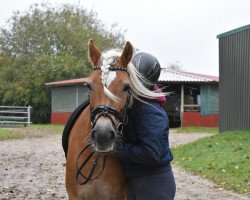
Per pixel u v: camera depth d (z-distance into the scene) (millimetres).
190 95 30156
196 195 7898
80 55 41969
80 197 3984
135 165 3879
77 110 4398
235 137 15242
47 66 38625
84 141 3873
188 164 11641
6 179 9406
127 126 3893
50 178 9570
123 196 4066
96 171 3863
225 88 18594
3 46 43125
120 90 3525
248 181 9000
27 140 19094
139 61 3982
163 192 3859
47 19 43062
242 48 17516
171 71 30156
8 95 39219
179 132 24188
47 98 38562
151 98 3770
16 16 43469
